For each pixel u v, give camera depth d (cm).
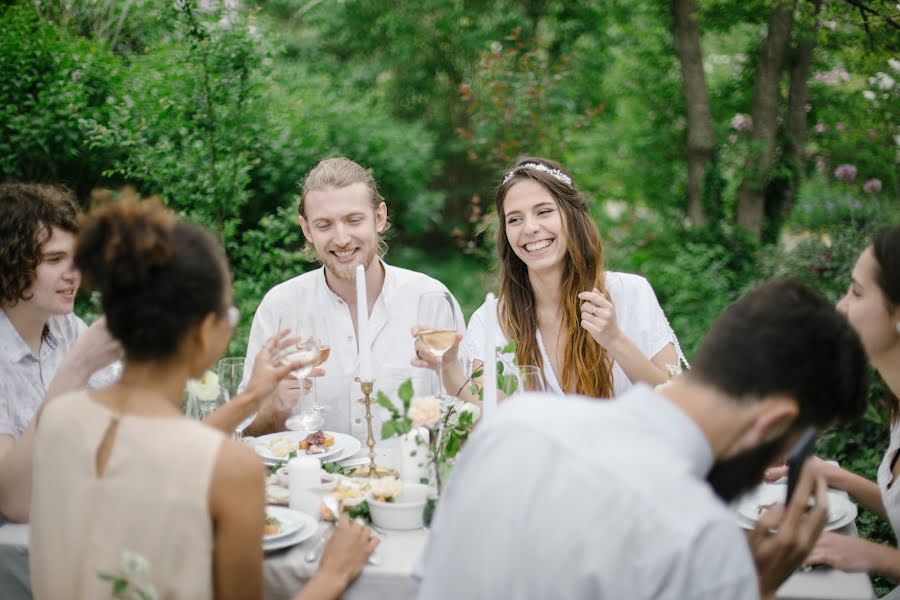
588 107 913
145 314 139
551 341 307
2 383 250
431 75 1113
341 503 206
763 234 789
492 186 828
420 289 322
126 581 138
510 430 126
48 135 656
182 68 597
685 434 125
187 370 147
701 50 775
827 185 757
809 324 125
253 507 142
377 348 316
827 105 759
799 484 139
